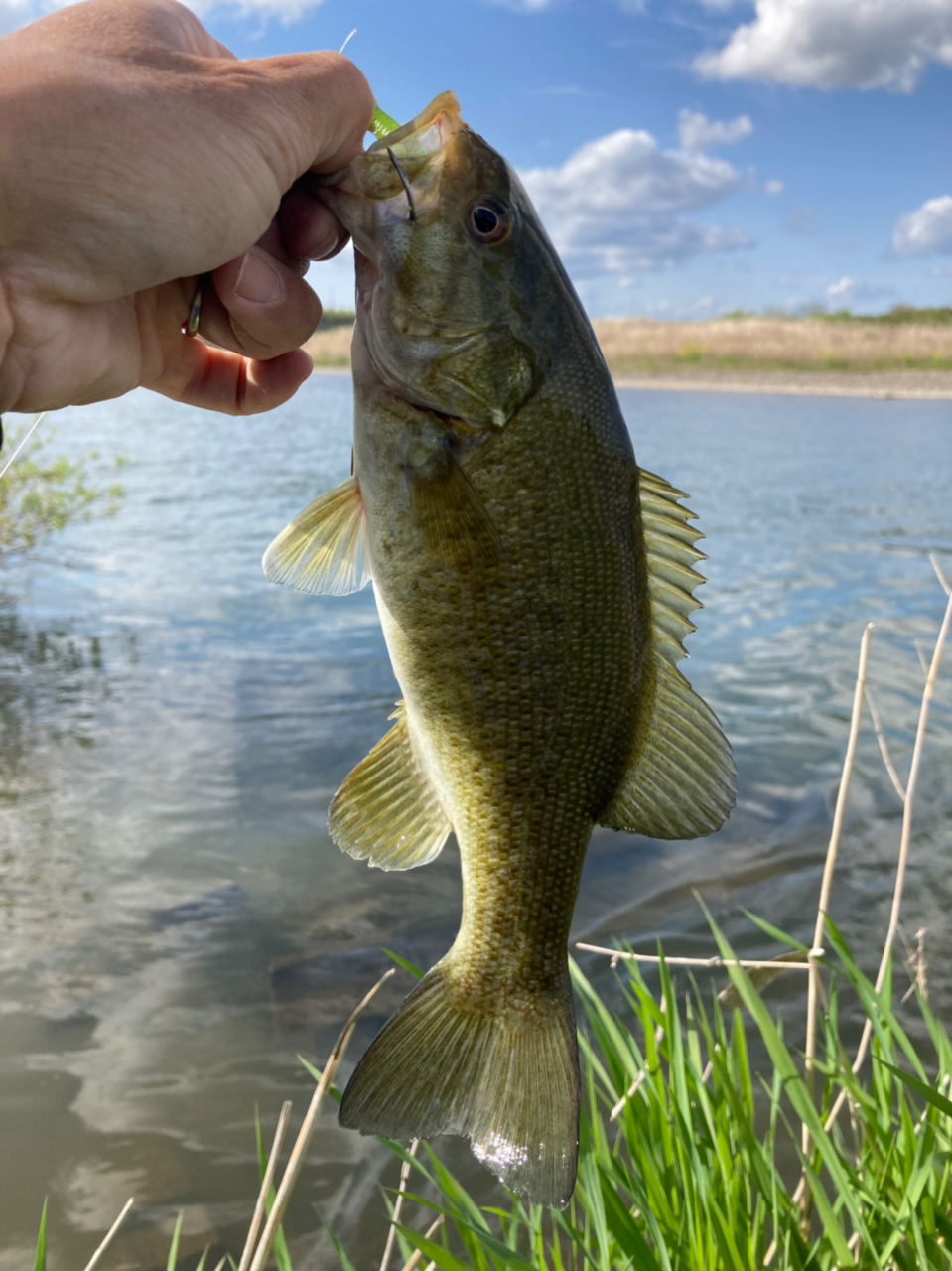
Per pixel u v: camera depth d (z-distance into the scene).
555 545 0.28
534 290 0.28
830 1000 0.41
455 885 0.74
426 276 0.28
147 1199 0.47
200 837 0.80
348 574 0.30
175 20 0.26
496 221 0.28
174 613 1.47
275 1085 0.54
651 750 0.30
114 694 1.13
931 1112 0.34
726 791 0.30
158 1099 0.53
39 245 0.23
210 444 3.48
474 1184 0.49
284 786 0.89
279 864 0.76
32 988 0.61
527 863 0.30
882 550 1.83
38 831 0.81
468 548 0.28
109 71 0.23
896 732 1.02
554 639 0.28
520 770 0.29
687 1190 0.32
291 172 0.25
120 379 0.29
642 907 0.71
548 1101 0.28
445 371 0.28
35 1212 0.46
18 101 0.22
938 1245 0.32
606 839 0.82
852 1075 0.38
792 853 0.79
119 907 0.70
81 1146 0.50
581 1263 0.40
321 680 1.18
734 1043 0.42
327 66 0.26
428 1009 0.29
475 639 0.28
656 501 0.30
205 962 0.64
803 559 1.77
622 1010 0.59
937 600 1.51
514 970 0.30
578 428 0.28
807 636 1.35
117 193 0.23
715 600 1.53
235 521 2.12
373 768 0.31
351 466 0.30
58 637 1.34
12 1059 0.55
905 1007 0.59
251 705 1.10
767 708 1.09
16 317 0.24
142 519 2.13
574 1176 0.27
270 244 0.28
